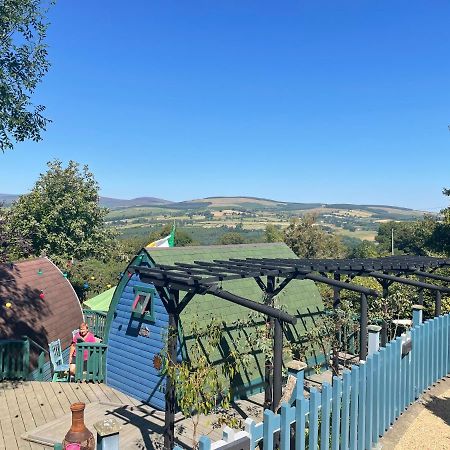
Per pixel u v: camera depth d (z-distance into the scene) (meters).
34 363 12.18
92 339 12.52
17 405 9.34
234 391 9.45
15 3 13.74
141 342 9.98
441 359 8.37
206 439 3.37
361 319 9.29
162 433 7.99
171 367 6.77
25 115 14.89
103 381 10.99
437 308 10.59
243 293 10.73
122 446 7.42
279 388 7.16
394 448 5.74
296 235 54.28
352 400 5.22
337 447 4.88
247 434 3.72
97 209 32.44
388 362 6.27
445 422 6.50
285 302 11.63
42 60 14.87
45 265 18.55
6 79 14.08
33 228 27.23
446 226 31.23
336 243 54.84
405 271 12.38
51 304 15.80
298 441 4.27
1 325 12.75
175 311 7.33
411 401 7.17
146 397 9.65
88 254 31.41
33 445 7.50
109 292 17.45
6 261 17.86
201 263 9.44
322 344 10.97
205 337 9.18
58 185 30.20
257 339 9.37
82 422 4.96
